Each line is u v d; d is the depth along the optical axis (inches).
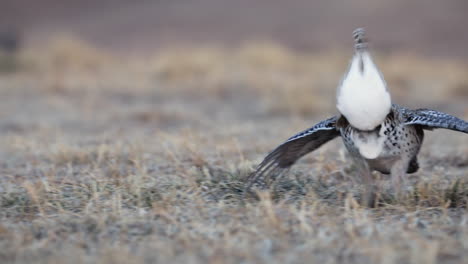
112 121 655.8
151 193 354.0
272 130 588.1
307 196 348.8
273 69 1023.0
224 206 327.0
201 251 266.7
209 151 468.1
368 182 327.0
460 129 296.8
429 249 254.5
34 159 461.4
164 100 813.9
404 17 1667.1
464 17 1640.0
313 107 725.3
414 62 1098.1
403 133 310.0
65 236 292.0
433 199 341.7
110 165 418.3
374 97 292.8
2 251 271.4
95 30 1670.8
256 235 283.9
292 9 1811.0
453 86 880.9
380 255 254.5
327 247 267.9
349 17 1706.4
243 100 816.9
